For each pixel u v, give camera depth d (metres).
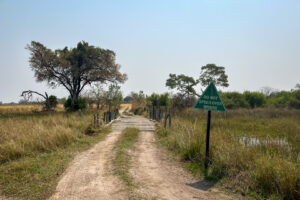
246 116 20.86
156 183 4.75
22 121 12.84
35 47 29.95
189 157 6.68
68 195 4.04
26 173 5.08
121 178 4.95
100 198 3.92
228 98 35.78
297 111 24.27
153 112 23.75
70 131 9.73
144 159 6.86
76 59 33.06
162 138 10.55
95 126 12.78
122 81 36.38
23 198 3.90
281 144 7.40
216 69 47.47
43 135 8.35
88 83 35.44
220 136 7.66
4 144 6.92
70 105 32.91
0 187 4.31
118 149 7.96
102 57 33.34
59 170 5.49
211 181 4.95
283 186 4.09
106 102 34.22
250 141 8.10
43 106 31.84
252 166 5.17
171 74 47.47
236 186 4.57
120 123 19.03
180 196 4.09
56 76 32.34
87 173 5.33
